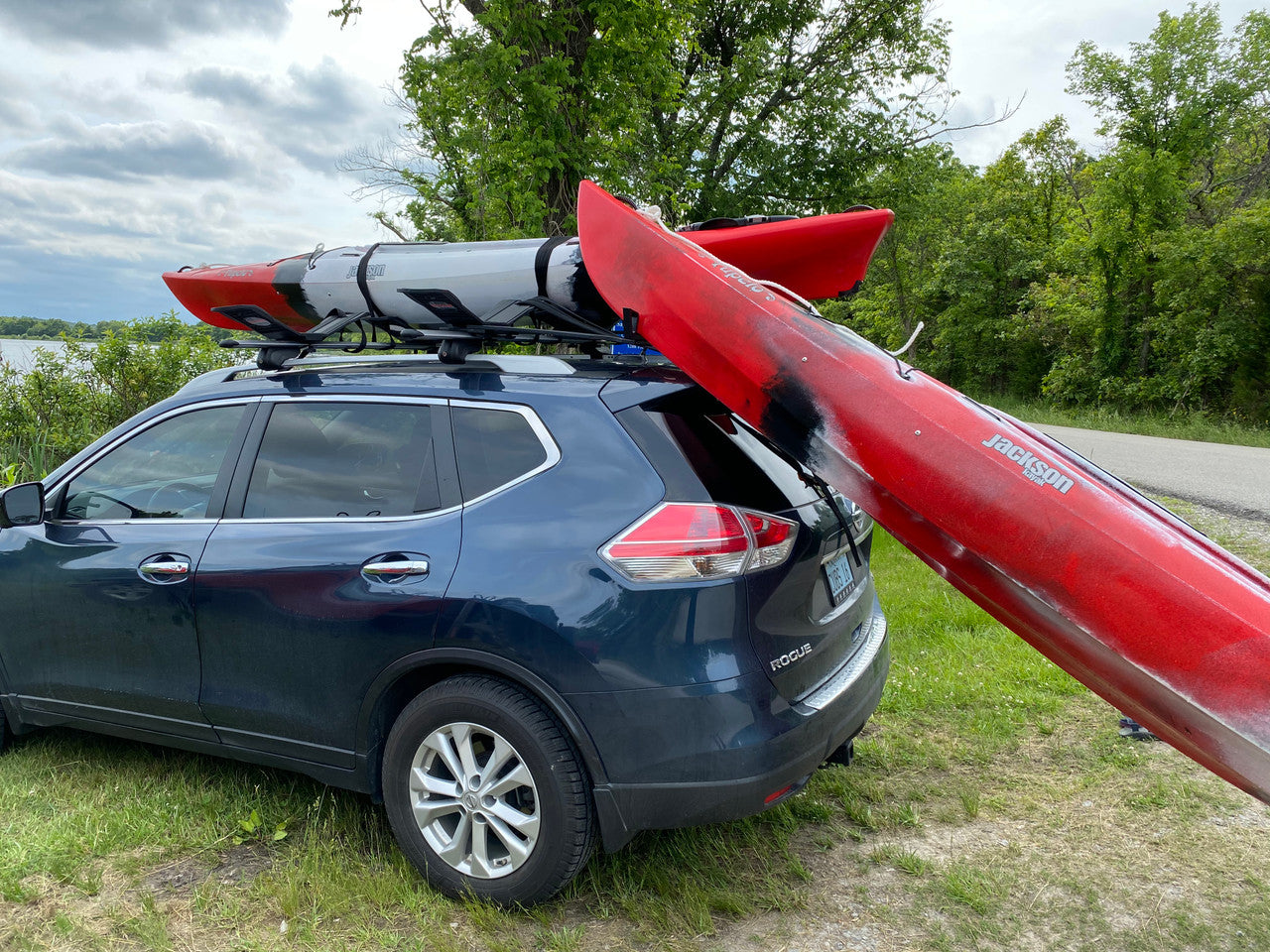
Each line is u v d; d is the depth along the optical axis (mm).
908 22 21062
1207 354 24266
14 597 3641
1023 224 36469
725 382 2877
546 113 8492
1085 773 3621
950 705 4336
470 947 2596
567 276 3463
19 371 9625
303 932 2650
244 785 3557
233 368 3660
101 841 3115
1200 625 2125
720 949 2574
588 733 2553
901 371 2684
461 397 2977
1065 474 2367
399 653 2779
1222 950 2521
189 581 3180
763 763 2527
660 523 2568
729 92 19562
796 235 3559
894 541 8898
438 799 2826
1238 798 3359
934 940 2590
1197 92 25906
